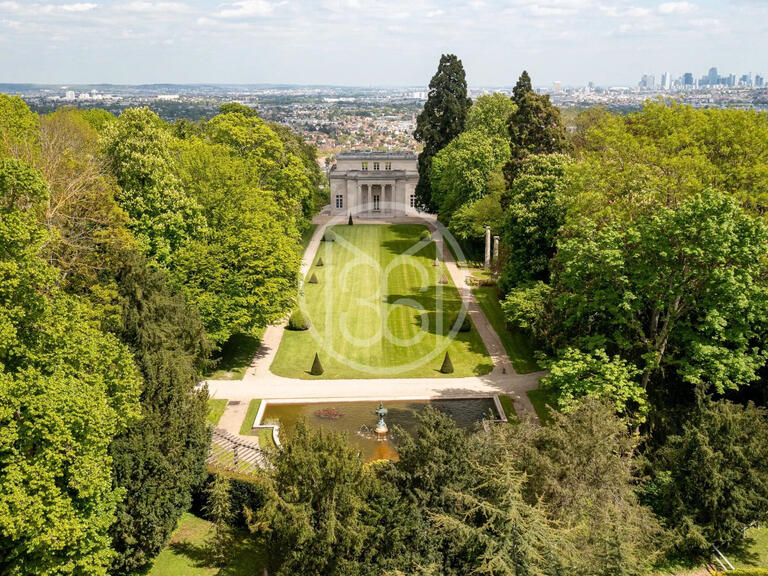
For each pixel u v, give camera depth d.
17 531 20.75
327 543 23.05
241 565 28.48
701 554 29.20
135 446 26.09
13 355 23.48
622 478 26.78
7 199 25.69
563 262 42.38
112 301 35.81
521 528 22.38
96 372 25.88
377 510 24.06
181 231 49.62
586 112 92.69
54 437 21.75
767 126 49.88
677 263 35.06
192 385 31.62
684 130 48.72
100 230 39.81
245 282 49.66
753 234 33.69
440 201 100.38
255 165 64.81
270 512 24.25
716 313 33.69
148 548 27.03
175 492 27.83
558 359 42.44
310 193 93.56
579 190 48.09
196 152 54.84
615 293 36.88
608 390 33.59
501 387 48.03
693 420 31.31
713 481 28.25
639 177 44.84
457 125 109.38
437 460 25.08
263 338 58.53
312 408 44.91
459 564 24.16
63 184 39.69
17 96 58.78
